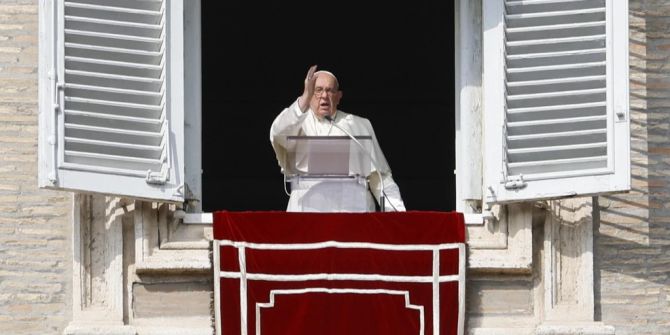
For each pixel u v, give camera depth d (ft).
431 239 147.84
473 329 148.05
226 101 239.71
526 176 147.84
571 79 149.28
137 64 148.66
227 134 240.53
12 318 149.07
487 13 150.10
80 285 147.84
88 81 147.23
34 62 152.87
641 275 151.64
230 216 147.95
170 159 147.84
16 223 150.30
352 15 234.17
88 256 148.46
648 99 155.12
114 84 147.84
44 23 146.72
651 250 152.15
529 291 149.28
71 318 148.87
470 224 150.20
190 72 153.38
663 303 151.64
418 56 237.04
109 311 147.54
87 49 147.54
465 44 154.10
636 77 155.12
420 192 239.50
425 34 235.20
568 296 149.69
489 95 149.28
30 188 150.92
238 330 146.61
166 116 148.36
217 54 237.04
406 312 147.02
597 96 149.07
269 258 147.43
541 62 149.79
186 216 149.79
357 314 146.92
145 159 147.64
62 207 150.71
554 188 147.74
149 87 148.87
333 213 148.05
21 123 151.94
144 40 149.07
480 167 152.87
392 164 240.12
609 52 149.18
